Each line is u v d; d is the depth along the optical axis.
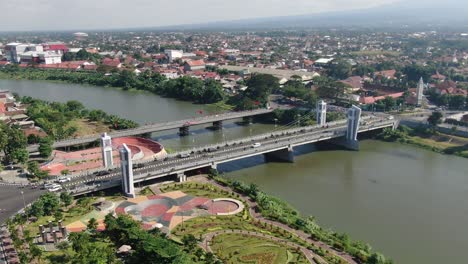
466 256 160.25
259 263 144.00
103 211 181.00
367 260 148.50
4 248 143.00
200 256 144.88
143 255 135.12
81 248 135.38
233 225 172.00
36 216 168.00
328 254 153.00
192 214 181.25
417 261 156.38
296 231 170.25
